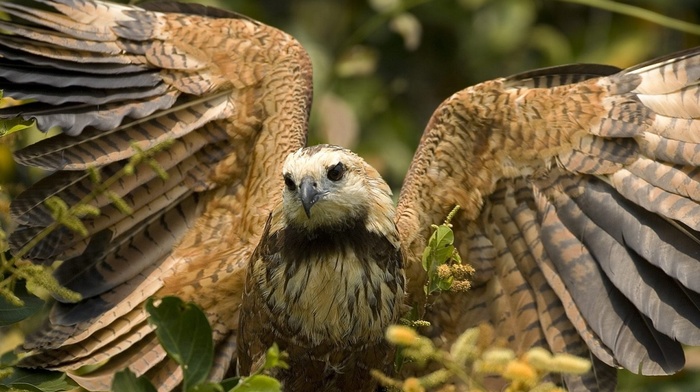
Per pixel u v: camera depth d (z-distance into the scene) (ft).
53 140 35.14
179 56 37.19
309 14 52.13
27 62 35.29
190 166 37.04
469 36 52.26
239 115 37.37
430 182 36.68
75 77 35.73
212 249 36.96
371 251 33.40
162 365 36.17
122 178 36.04
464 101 36.60
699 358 42.96
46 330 35.22
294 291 33.32
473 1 51.85
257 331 34.32
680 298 34.37
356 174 33.35
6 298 29.84
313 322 33.35
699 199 34.60
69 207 35.29
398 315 34.12
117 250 36.37
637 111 35.78
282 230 33.73
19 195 34.81
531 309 36.63
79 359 35.55
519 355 36.52
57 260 35.55
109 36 36.65
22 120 34.76
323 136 47.32
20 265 31.14
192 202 37.35
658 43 52.60
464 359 27.66
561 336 36.24
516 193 36.68
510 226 36.81
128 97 36.27
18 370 34.32
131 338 36.04
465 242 37.04
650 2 52.13
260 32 38.42
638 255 35.17
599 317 35.32
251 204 37.01
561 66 36.94
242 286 36.37
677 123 35.37
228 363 36.78
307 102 38.04
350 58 48.14
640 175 35.47
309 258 33.22
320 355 33.78
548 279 36.29
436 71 52.85
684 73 35.73
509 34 51.75
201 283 36.40
